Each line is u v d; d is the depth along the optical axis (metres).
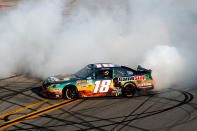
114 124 18.33
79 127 17.78
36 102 22.83
